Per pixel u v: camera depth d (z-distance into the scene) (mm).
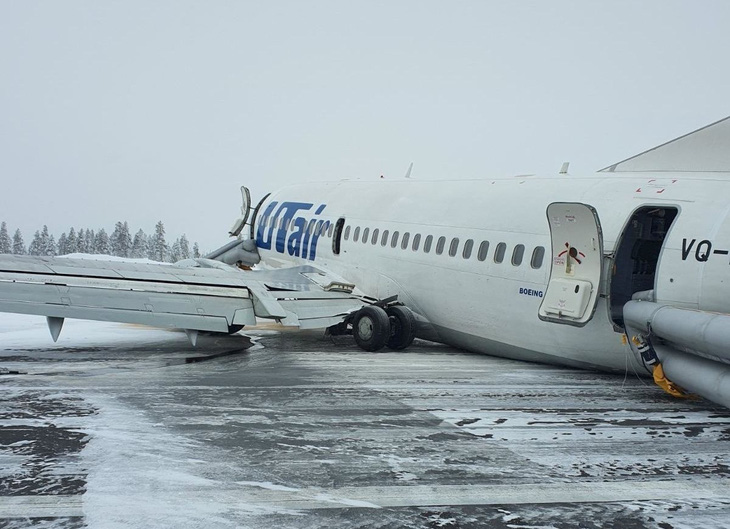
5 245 70250
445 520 5781
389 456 7410
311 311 14797
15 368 12305
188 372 12094
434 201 15383
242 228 22094
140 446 7578
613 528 5672
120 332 18297
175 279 13742
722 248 10211
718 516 5949
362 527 5617
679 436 8383
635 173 12562
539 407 9742
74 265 13125
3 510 5797
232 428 8359
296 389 10688
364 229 16828
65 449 7430
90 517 5688
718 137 11875
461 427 8609
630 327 10953
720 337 8523
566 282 11656
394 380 11555
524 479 6785
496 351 13969
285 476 6742
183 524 5594
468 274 13805
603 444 8000
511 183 14102
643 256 12500
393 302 15398
